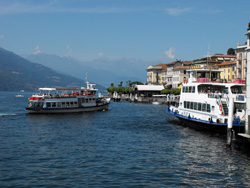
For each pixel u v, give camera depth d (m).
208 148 36.56
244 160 31.16
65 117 70.19
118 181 24.25
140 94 167.50
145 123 61.59
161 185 23.64
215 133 46.72
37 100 77.00
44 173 26.06
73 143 38.69
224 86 50.59
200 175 26.25
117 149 35.44
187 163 29.83
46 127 53.31
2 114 75.44
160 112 92.62
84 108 83.88
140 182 24.16
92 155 32.41
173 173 26.62
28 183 23.64
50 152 33.56
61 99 79.25
